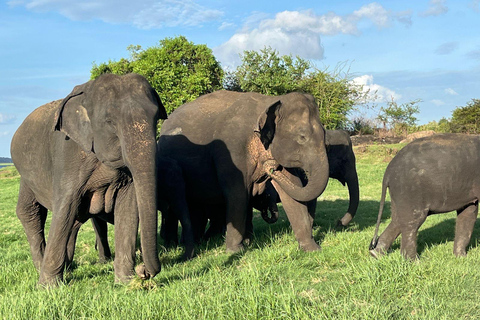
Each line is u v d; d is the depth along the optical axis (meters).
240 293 4.36
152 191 4.75
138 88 5.27
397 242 6.96
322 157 6.86
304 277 5.35
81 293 5.07
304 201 6.99
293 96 7.14
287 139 7.02
